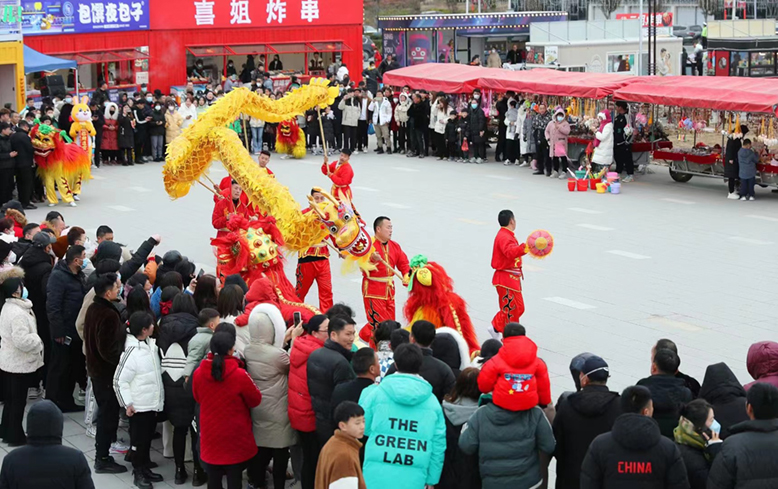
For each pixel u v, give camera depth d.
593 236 18.61
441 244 18.16
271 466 9.49
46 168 21.33
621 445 6.39
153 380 8.82
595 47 40.75
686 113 23.03
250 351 8.35
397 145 30.36
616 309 14.26
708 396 7.50
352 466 6.72
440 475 7.43
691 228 19.14
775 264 16.48
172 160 13.03
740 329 13.28
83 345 10.03
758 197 22.05
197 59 36.78
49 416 6.52
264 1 37.03
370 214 20.83
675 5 57.88
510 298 12.68
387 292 12.09
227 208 13.88
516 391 6.95
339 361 7.84
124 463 9.51
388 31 47.31
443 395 7.66
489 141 28.86
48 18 32.12
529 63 41.53
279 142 28.38
